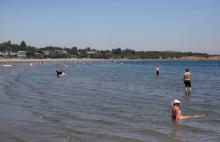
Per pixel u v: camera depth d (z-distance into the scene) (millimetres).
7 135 15672
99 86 43062
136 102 27609
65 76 65062
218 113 22234
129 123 18812
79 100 28609
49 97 30422
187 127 17828
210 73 81062
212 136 15844
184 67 129625
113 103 26922
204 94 34094
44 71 83562
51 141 14695
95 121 19359
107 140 15023
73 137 15453
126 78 60500
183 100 29156
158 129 17344
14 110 22688
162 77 64125
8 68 96312
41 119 19734
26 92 34188
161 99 29734
